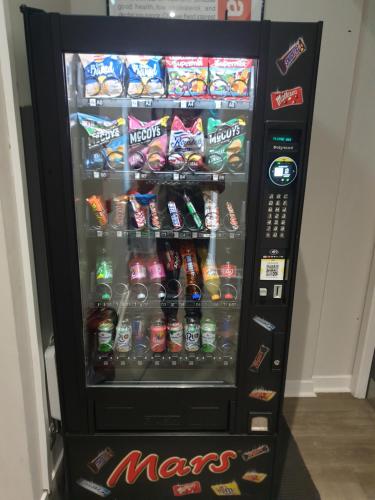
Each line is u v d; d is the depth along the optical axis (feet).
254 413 4.37
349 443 5.95
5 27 3.57
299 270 6.43
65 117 3.47
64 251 3.83
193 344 4.68
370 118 5.85
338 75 5.57
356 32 5.41
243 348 4.14
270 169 3.64
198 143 4.19
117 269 4.88
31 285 4.24
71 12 5.29
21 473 4.31
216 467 4.58
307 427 6.28
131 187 4.73
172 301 4.50
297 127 3.54
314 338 6.81
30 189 4.34
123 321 4.71
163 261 4.84
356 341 6.99
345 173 6.11
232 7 5.30
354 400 6.99
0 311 3.82
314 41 3.36
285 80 3.44
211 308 4.85
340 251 6.51
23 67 4.12
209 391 4.29
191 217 4.35
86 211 4.32
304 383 7.07
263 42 3.34
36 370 4.46
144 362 4.67
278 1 5.30
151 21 3.29
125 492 4.66
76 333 4.09
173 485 4.65
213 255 4.92
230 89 3.88
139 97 3.87
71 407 4.33
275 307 4.01
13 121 3.77
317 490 5.07
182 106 3.80
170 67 3.85
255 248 3.85
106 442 4.42
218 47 3.36
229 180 4.00
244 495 4.74
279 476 5.26
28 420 4.32
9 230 3.81
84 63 3.81
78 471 4.55
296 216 3.76
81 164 4.19
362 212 6.31
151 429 4.45
